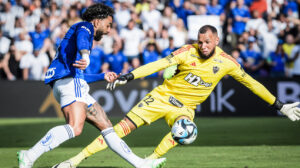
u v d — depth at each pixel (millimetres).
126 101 40406
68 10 45031
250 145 24219
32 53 41969
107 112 40156
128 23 43000
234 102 41156
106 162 18969
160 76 42594
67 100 14766
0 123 35938
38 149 13984
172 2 46531
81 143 25453
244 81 17344
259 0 46938
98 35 16203
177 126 15953
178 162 18719
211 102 40906
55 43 42656
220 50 17219
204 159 19453
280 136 28172
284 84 41719
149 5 45469
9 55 41719
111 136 15508
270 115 41531
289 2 47781
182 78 17109
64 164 16094
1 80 39594
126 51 42625
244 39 43781
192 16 45750
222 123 35969
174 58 16750
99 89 40031
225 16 46375
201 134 29188
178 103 17234
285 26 46375
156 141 26266
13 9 44219
